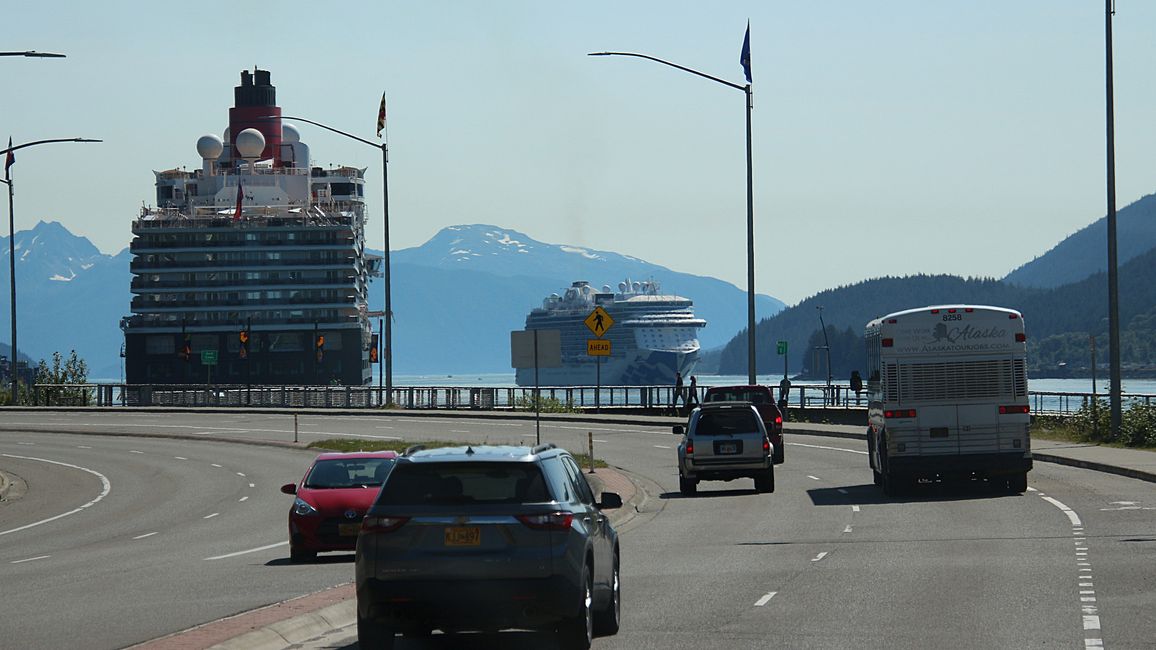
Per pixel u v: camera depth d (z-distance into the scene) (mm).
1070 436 65562
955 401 41875
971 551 27578
